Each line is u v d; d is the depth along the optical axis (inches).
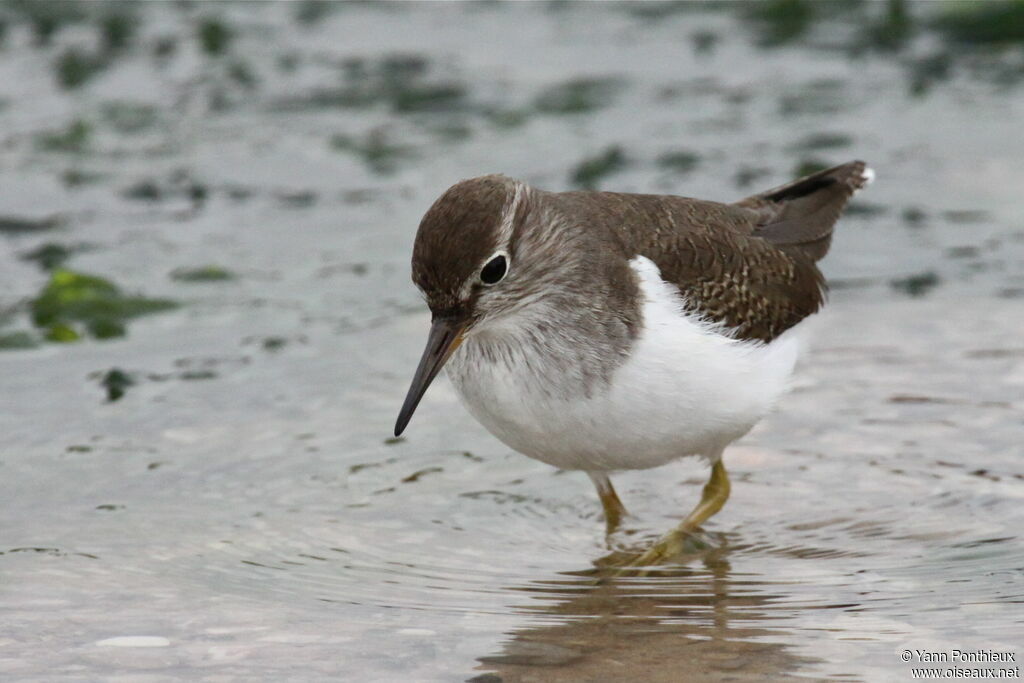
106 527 428.1
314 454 483.8
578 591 388.8
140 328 612.7
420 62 987.9
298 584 390.3
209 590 385.7
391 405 527.8
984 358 550.0
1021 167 775.1
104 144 852.0
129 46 1015.0
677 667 336.8
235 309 632.4
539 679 331.0
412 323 612.7
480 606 377.4
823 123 854.5
